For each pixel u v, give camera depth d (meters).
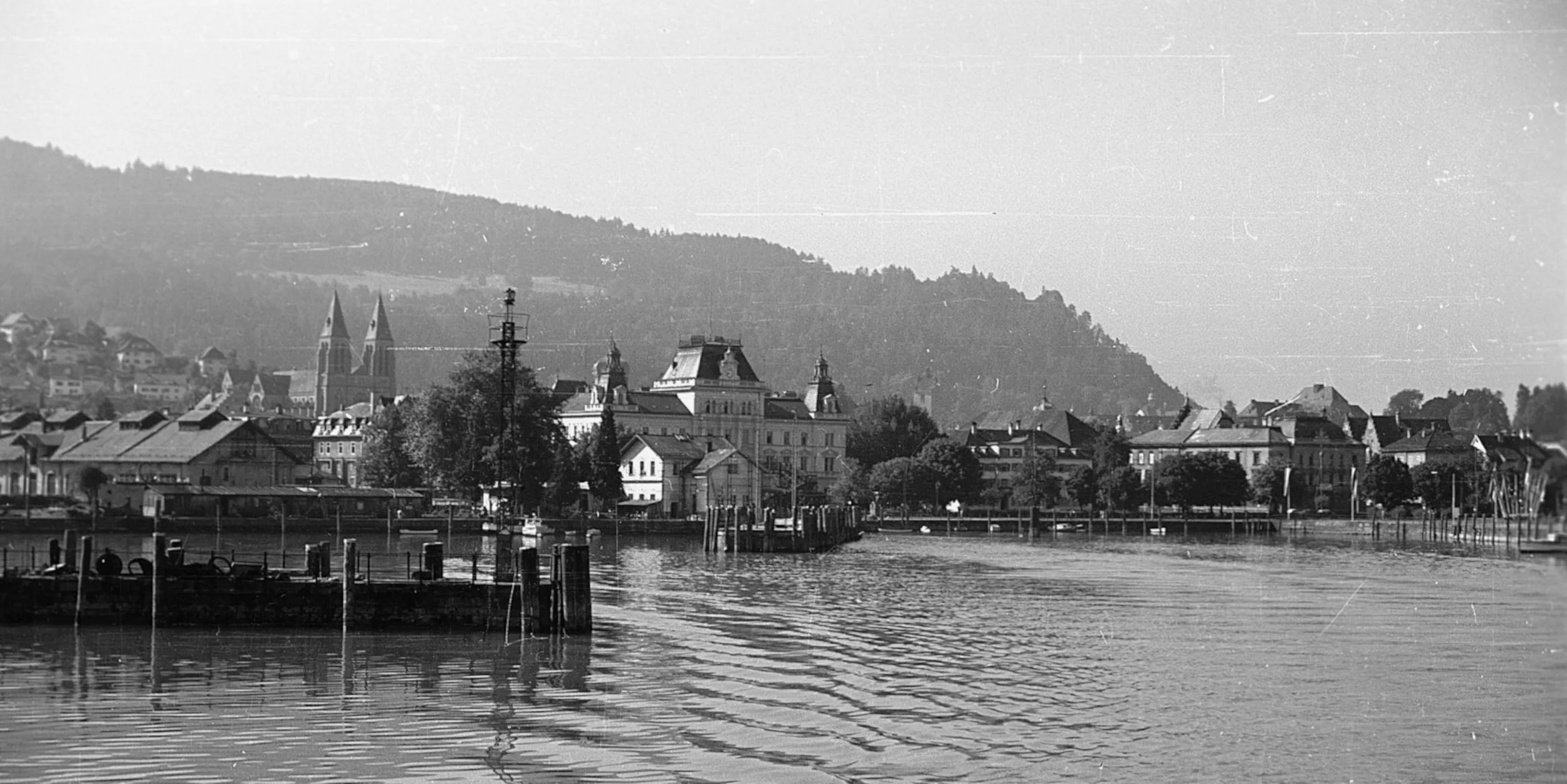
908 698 67.81
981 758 56.47
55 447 156.00
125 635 82.69
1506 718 62.06
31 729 59.25
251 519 180.38
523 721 61.91
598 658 77.94
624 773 53.91
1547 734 59.38
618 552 182.00
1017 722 62.75
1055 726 61.88
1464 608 104.75
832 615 101.88
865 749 57.72
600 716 63.03
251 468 189.88
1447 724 61.50
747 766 55.00
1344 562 169.62
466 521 199.50
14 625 85.44
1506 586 96.81
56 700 64.94
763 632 90.69
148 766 53.75
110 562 89.56
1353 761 55.91
